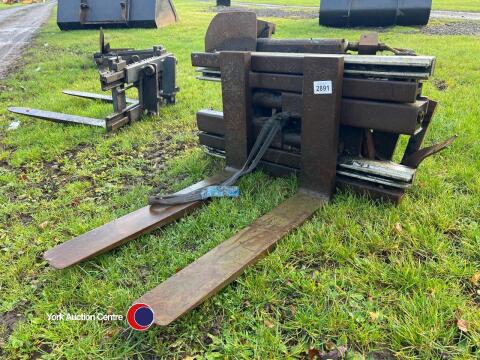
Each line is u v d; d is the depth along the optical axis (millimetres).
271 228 3064
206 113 4355
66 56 11633
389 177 3316
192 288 2441
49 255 2836
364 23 16062
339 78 3178
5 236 3365
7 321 2512
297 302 2473
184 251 2998
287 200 3492
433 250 2799
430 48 10875
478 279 2555
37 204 3885
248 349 2195
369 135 3576
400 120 3113
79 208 3725
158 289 2439
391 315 2330
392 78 3139
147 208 3441
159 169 4543
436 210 3219
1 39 16547
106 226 3180
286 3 32594
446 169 3900
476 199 3334
